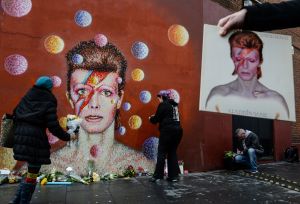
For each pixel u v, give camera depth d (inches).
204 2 357.4
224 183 279.3
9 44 266.1
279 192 250.5
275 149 466.6
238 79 64.2
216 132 362.0
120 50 307.4
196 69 344.5
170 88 328.5
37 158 177.0
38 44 275.4
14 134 178.5
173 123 276.1
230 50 64.0
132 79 311.0
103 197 216.7
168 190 243.1
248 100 64.4
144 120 313.0
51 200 205.9
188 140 335.6
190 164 334.6
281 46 64.9
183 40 339.6
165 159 298.0
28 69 270.1
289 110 65.1
